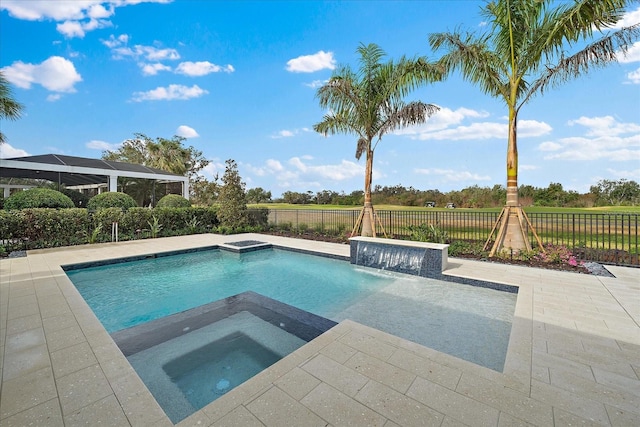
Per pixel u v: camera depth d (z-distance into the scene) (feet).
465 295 15.52
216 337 10.18
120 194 38.32
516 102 21.57
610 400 6.07
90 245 27.81
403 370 7.10
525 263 19.80
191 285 18.16
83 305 11.97
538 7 19.19
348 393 6.17
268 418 5.40
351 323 9.96
